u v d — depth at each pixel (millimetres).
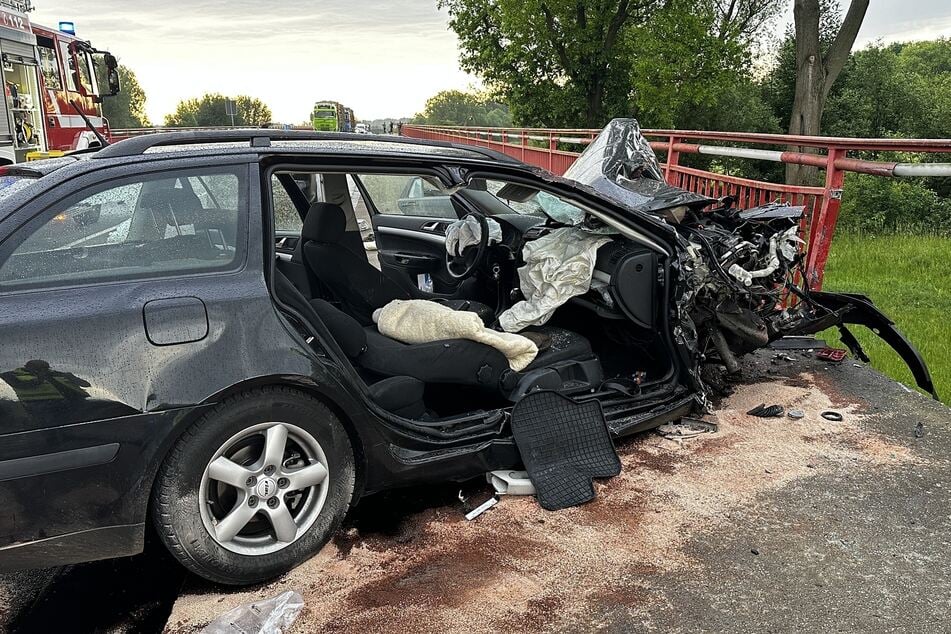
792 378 4605
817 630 2336
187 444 2426
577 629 2354
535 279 3760
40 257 2363
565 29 24781
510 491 3176
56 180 2473
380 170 2963
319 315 3123
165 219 2559
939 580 2582
